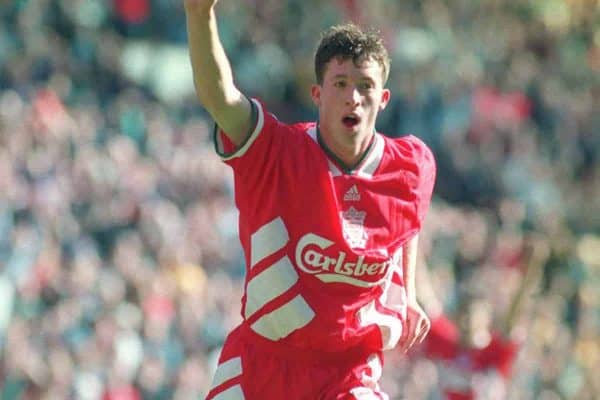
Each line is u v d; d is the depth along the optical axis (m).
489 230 66.81
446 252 61.88
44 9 71.31
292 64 78.31
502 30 87.75
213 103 17.78
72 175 57.31
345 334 18.62
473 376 35.25
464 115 76.00
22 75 65.12
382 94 18.69
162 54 73.38
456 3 87.00
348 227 18.44
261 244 18.44
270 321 18.64
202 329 52.88
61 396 46.28
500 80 80.56
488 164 74.06
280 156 18.27
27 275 50.72
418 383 47.97
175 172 61.00
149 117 66.75
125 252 53.53
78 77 68.62
